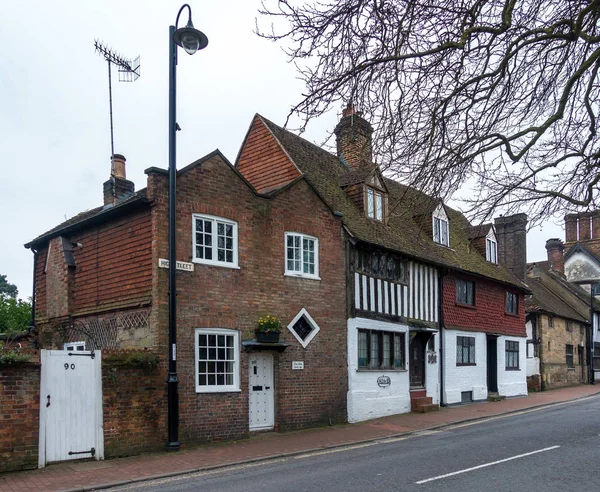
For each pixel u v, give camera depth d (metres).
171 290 11.50
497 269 25.88
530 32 5.32
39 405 9.80
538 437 12.52
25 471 9.47
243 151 19.16
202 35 10.47
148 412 11.26
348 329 16.20
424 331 18.97
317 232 15.66
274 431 13.91
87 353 10.54
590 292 43.00
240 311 13.35
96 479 8.90
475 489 7.65
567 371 33.22
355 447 12.13
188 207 12.60
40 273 16.84
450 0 5.45
